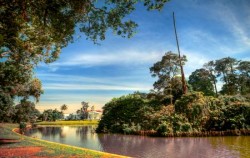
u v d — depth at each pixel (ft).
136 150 81.41
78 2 35.55
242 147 82.69
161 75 194.80
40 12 35.58
